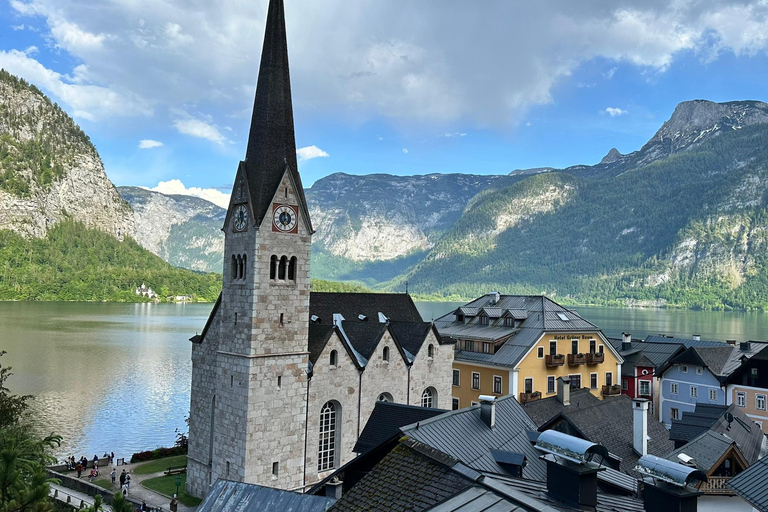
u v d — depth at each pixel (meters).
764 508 31.88
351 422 69.62
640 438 57.88
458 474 24.72
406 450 27.56
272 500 30.22
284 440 62.19
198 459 68.81
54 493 69.31
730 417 63.91
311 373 65.31
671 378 109.12
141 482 75.31
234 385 60.94
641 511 27.59
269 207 60.91
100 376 164.88
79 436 110.38
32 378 159.38
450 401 82.62
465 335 105.06
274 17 64.69
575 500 24.64
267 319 60.69
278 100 63.81
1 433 58.28
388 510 24.02
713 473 48.91
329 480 38.66
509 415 47.88
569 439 25.70
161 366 183.00
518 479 27.97
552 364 99.38
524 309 107.81
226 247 63.91
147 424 119.38
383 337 73.69
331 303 82.31
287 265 62.31
